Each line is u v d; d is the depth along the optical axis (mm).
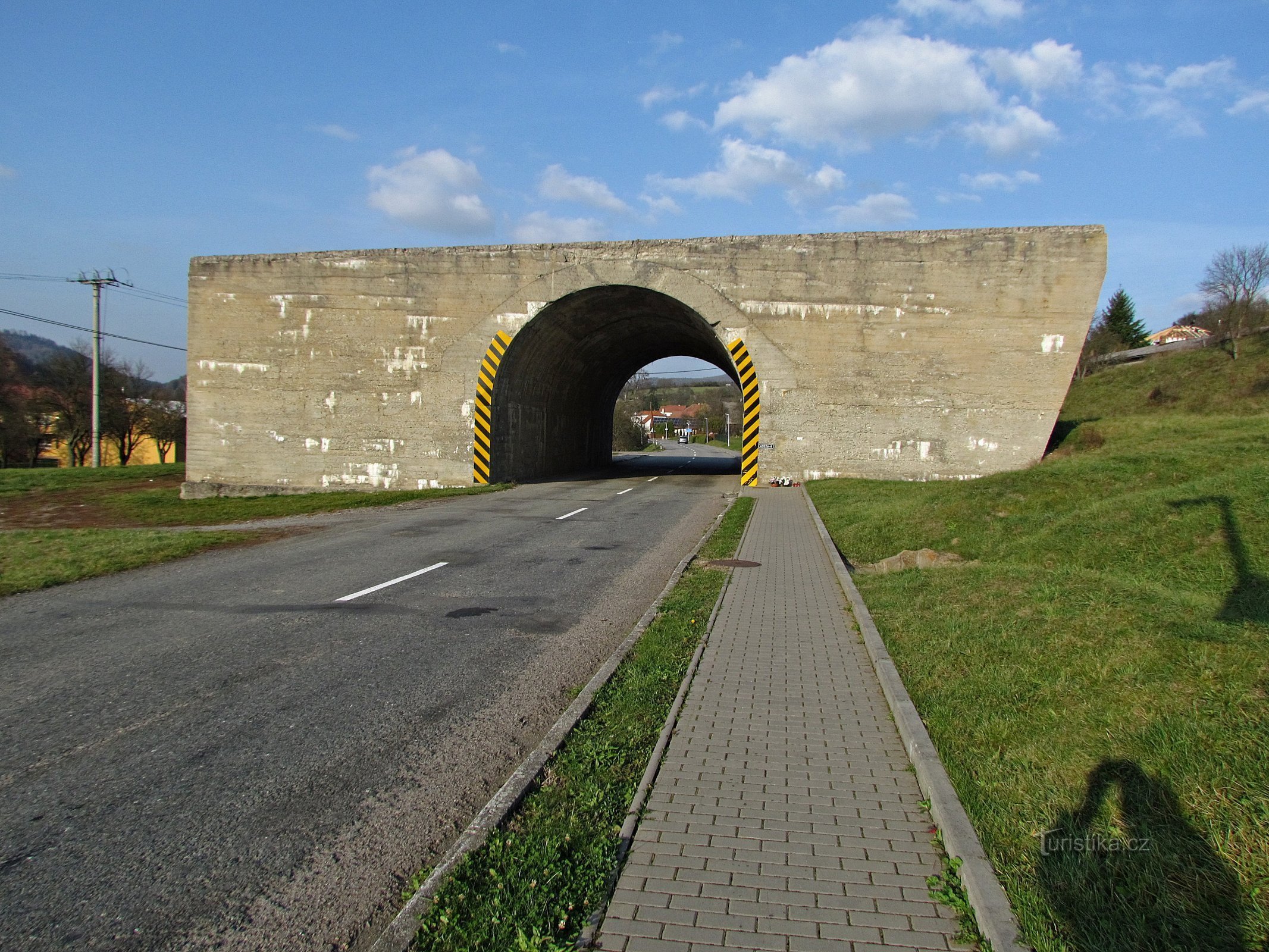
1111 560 8938
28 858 3256
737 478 27266
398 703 5098
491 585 8844
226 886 3094
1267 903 2590
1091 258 19188
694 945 2625
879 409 20359
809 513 15398
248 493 22953
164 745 4402
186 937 2785
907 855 3201
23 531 12930
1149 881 2760
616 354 31312
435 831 3543
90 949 2699
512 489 21484
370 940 2797
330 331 22578
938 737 4188
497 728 4703
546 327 22797
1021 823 3221
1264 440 14109
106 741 4449
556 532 13359
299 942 2768
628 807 3598
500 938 2654
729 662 5840
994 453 19766
